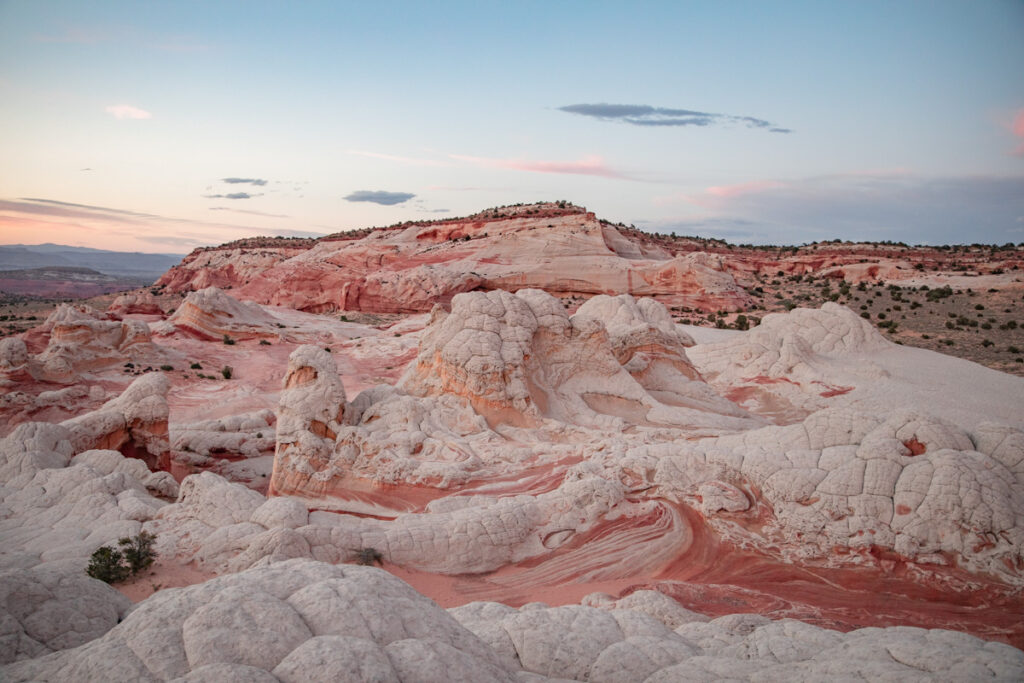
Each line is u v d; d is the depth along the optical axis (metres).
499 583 13.91
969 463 13.40
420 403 21.48
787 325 44.59
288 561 7.59
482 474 18.14
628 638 8.82
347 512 17.62
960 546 12.66
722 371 40.19
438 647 6.36
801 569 13.46
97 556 12.38
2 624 7.29
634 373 29.50
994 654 7.29
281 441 19.33
